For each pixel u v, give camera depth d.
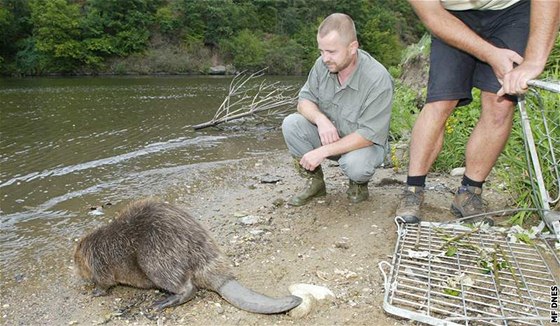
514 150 3.90
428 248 3.04
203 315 2.57
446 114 3.29
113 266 2.78
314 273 2.94
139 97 13.94
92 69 29.38
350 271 2.93
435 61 3.23
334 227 3.59
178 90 16.52
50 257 3.40
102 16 30.66
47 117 9.79
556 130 3.69
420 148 3.38
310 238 3.44
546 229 3.29
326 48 3.38
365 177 3.78
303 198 4.12
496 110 3.18
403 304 2.54
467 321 2.32
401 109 6.85
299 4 37.81
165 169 5.72
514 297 2.55
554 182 3.49
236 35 32.81
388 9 44.56
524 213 3.39
